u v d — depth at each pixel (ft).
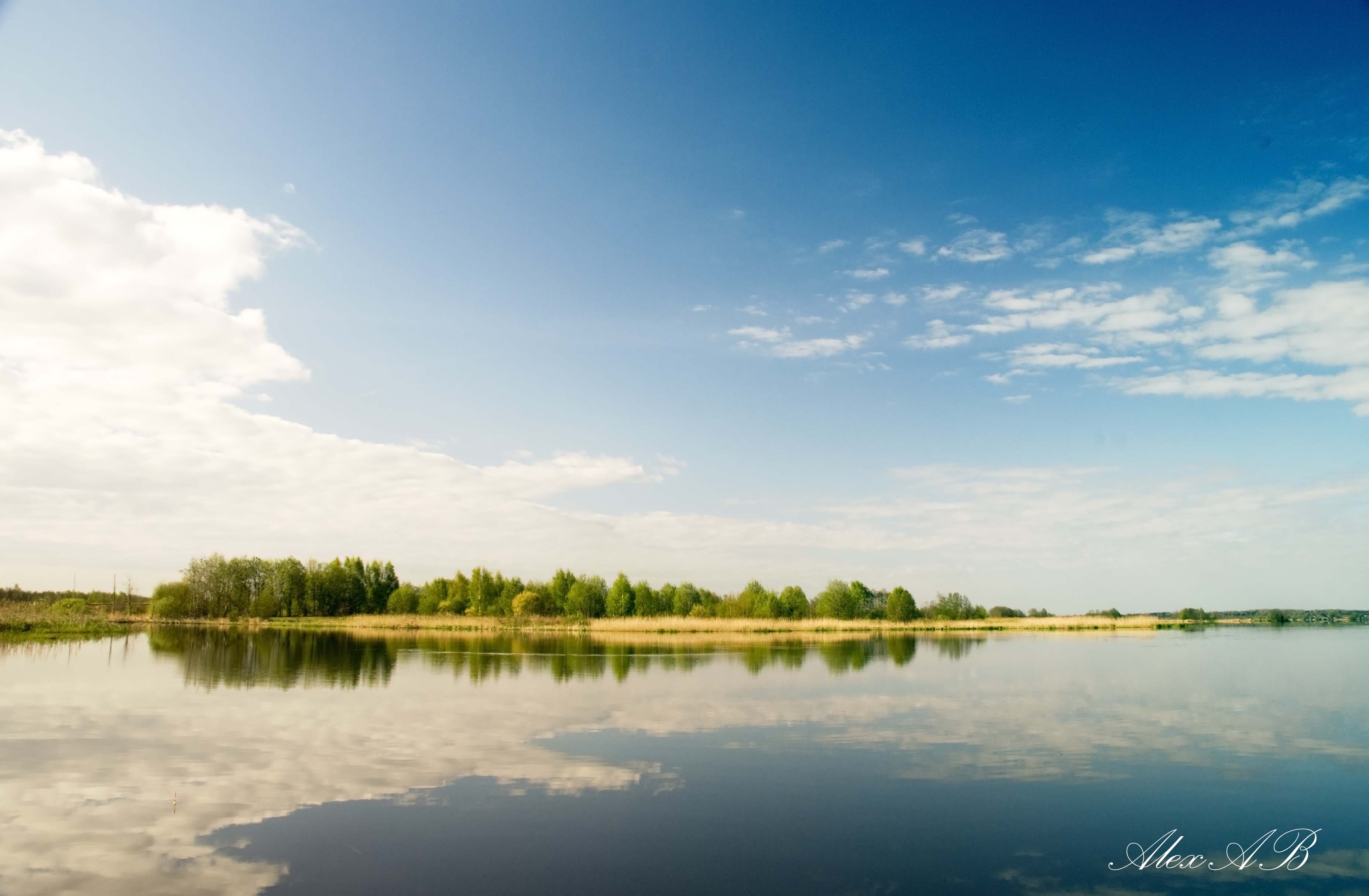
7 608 204.13
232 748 49.49
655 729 57.31
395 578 395.34
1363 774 45.37
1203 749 51.75
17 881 28.22
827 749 51.01
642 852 32.12
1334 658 120.88
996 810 38.17
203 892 27.45
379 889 27.94
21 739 51.83
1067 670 100.01
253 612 318.24
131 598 350.23
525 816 36.47
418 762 46.37
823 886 28.91
